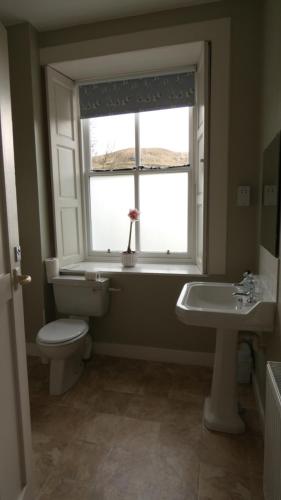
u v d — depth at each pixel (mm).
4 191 1189
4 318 1194
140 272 2549
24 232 2602
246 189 2227
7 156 1208
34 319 2703
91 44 2395
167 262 2855
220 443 1729
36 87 2486
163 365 2570
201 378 2371
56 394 2193
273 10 1728
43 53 2494
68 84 2762
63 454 1663
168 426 1868
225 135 2234
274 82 1682
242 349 2301
